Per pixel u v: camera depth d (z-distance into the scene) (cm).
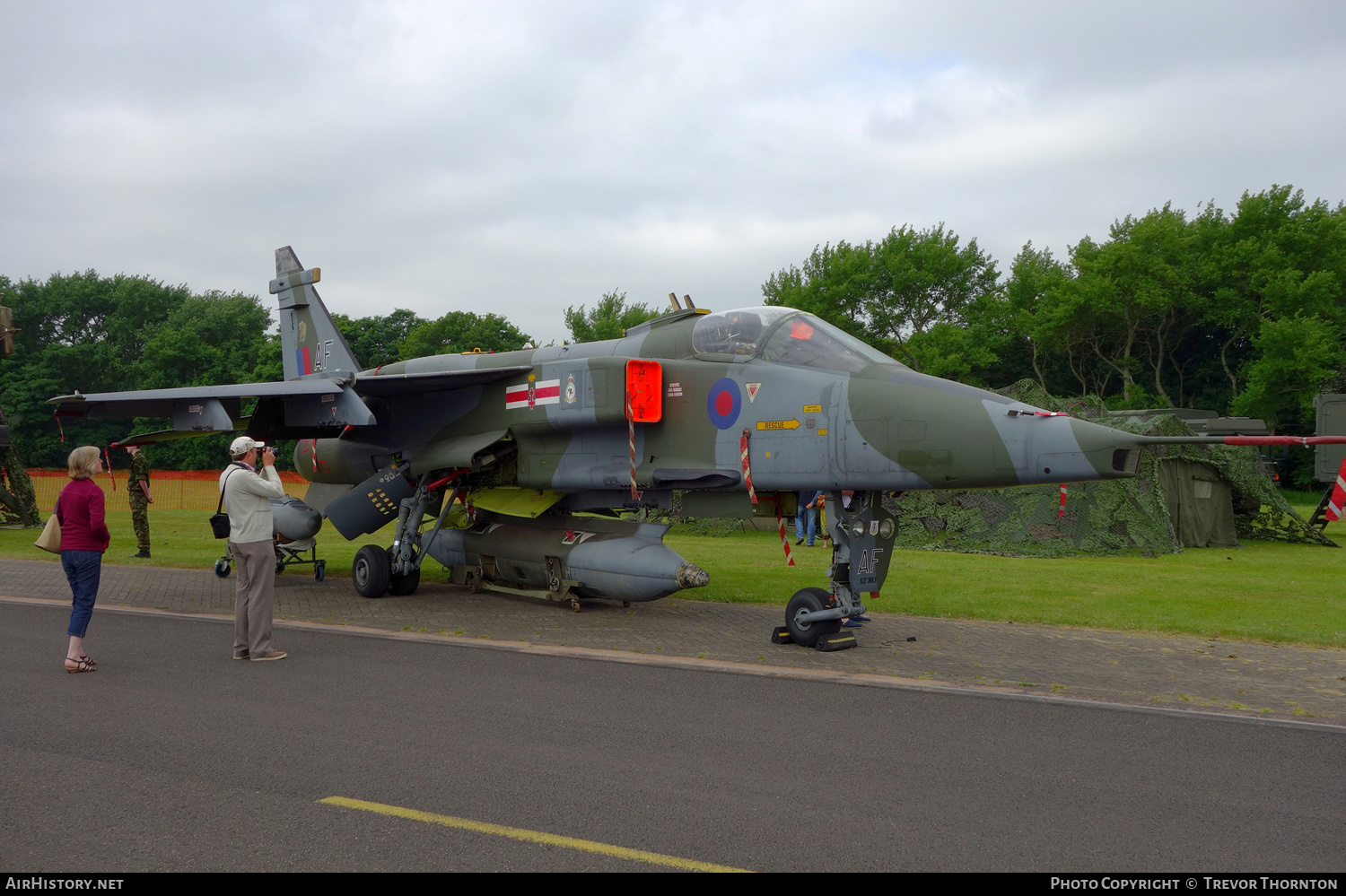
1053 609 1052
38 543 698
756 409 886
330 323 1465
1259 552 1750
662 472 945
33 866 354
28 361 7406
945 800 437
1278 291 4838
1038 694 661
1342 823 412
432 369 1209
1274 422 4775
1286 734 561
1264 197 5312
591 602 1126
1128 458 711
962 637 899
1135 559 1590
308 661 757
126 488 4388
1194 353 5978
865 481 814
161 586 1211
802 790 450
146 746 513
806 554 1661
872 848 379
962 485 782
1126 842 388
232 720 570
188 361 7481
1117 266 5150
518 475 1116
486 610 1062
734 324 943
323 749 511
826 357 876
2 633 866
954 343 4888
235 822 401
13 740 524
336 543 1995
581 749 516
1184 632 928
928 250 5241
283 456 5644
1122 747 530
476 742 528
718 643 862
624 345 1041
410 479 1226
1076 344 5478
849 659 789
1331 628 941
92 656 772
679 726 566
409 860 362
